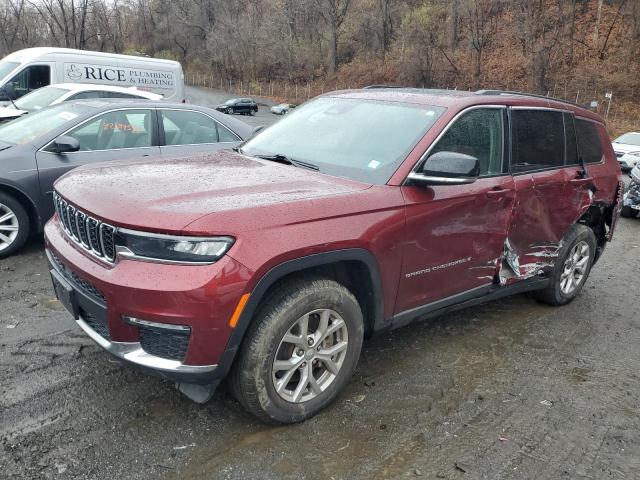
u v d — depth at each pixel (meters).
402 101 3.89
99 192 2.91
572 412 3.36
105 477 2.56
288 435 2.94
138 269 2.54
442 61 51.22
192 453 2.75
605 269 6.69
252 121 37.59
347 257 2.94
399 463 2.78
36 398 3.12
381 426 3.07
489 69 48.44
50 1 54.94
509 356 4.05
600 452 2.98
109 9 73.12
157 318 2.51
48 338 3.83
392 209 3.16
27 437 2.79
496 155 3.94
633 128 34.91
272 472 2.66
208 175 3.21
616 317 5.02
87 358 3.58
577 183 4.66
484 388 3.56
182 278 2.49
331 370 3.12
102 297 2.70
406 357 3.91
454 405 3.34
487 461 2.83
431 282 3.54
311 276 2.96
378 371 3.68
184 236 2.50
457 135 3.62
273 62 69.38
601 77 41.72
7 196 5.34
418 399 3.37
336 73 64.00
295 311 2.82
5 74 12.23
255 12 72.75
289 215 2.75
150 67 14.66
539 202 4.25
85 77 13.23
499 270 4.07
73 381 3.31
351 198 3.03
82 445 2.76
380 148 3.51
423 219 3.32
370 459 2.79
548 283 4.84
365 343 4.09
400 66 54.44
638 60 42.34
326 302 2.94
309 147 3.78
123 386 3.29
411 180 3.30
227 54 73.75
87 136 5.90
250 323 2.75
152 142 6.36
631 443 3.08
